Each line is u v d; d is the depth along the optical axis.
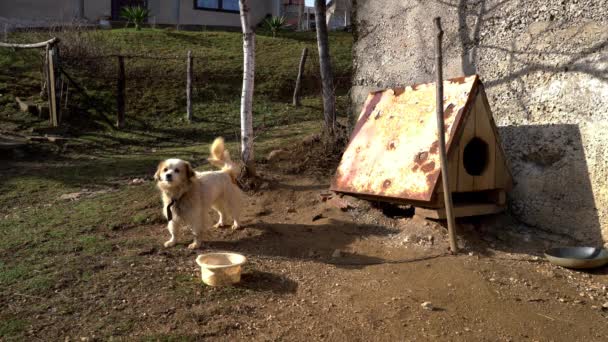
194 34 10.76
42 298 2.26
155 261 2.68
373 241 2.94
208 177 3.01
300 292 2.35
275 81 8.85
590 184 2.70
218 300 2.25
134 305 2.20
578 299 2.25
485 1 3.24
